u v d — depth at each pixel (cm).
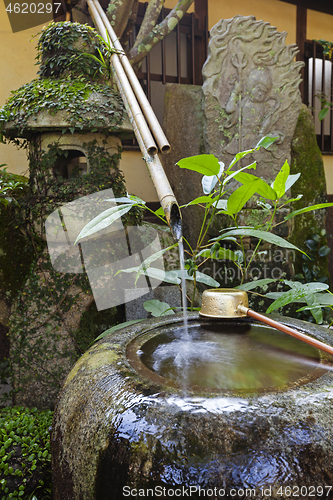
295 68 360
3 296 281
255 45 344
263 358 105
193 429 75
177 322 141
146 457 76
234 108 344
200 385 88
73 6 311
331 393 83
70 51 254
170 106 400
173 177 404
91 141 251
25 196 269
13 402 266
